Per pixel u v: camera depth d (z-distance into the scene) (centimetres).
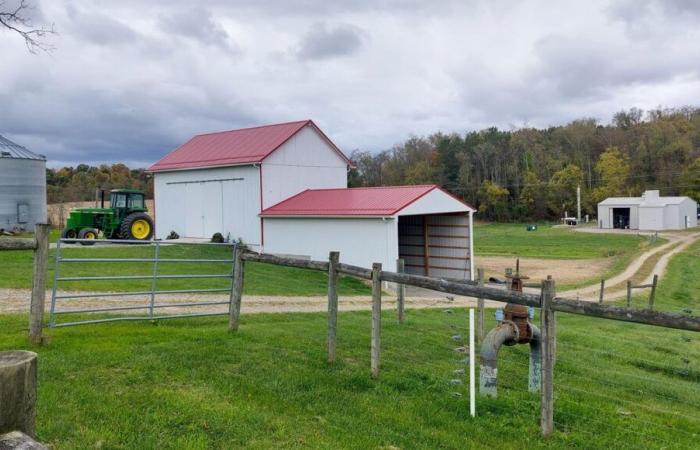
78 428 529
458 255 2878
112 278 973
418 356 965
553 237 6506
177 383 685
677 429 705
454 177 10569
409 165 10900
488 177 10438
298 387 715
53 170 7869
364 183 10919
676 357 1303
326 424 609
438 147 10794
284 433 570
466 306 1911
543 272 3472
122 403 598
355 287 2328
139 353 789
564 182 9631
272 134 3169
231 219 3094
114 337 894
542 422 625
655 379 1038
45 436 504
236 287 985
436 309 1764
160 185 3438
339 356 884
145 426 546
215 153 3259
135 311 1236
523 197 9731
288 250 2836
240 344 886
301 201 2936
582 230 7481
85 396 608
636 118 11062
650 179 9388
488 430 634
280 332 1022
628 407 792
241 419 587
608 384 933
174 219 3366
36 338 817
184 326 1043
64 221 4875
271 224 2917
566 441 616
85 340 862
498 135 11044
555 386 862
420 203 2556
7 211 3541
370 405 679
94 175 7819
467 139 11088
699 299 2758
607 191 9362
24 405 316
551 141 10906
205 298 1556
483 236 6862
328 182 3269
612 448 605
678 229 7088
